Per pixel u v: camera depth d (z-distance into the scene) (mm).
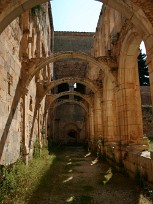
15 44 10398
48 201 7059
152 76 7195
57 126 35844
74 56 12938
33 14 14234
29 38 12906
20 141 11180
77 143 35719
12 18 6941
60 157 18984
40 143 17062
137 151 10438
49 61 12734
